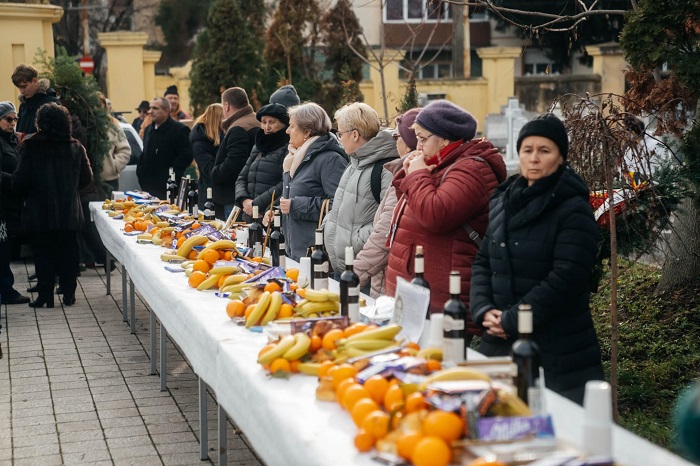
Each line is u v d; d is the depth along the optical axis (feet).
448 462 7.72
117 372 20.45
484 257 12.46
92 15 82.17
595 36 65.21
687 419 6.60
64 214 25.95
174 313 14.85
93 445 15.92
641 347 19.89
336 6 53.26
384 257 15.60
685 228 21.56
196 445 15.89
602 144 15.65
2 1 46.14
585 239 11.31
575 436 8.20
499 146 54.03
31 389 19.22
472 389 8.20
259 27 57.52
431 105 13.84
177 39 80.79
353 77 53.83
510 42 87.56
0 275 27.20
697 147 17.70
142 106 47.78
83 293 28.96
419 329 10.79
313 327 10.89
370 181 16.75
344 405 9.08
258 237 18.35
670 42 17.44
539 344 11.62
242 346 11.70
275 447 9.34
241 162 25.62
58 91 31.55
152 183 31.35
